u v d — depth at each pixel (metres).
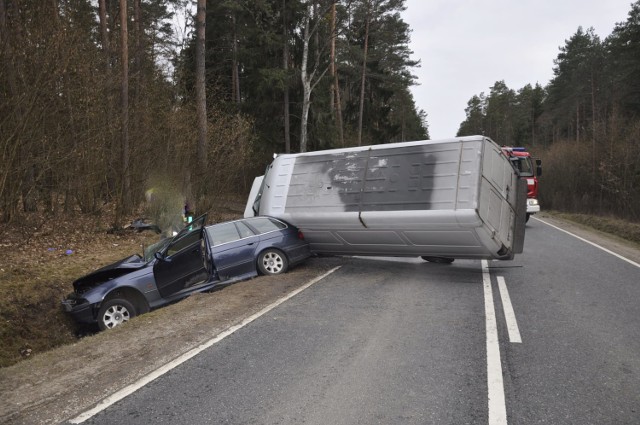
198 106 16.80
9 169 10.80
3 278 9.23
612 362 4.85
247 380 4.56
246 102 28.28
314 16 28.44
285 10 27.95
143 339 5.99
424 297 7.74
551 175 33.75
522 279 9.15
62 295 9.13
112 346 5.78
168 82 19.48
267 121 28.58
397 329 6.03
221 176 17.39
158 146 16.70
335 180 9.95
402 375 4.59
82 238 13.62
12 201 11.51
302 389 4.32
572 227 20.02
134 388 4.47
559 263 10.91
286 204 10.37
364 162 9.74
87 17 15.30
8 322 7.93
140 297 8.21
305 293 8.13
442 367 4.77
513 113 91.56
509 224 9.64
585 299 7.49
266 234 9.83
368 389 4.29
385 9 35.81
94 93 13.02
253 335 5.92
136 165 15.80
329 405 4.00
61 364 5.24
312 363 4.94
